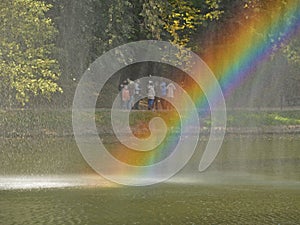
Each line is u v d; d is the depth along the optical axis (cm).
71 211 2445
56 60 6238
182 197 2761
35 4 5566
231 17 7381
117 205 2572
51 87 5722
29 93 6081
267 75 7669
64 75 6619
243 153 5056
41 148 5334
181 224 2245
